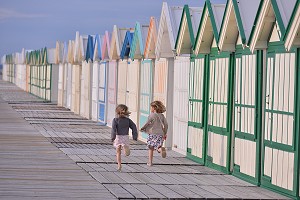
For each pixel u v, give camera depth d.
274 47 15.73
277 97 15.52
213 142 19.64
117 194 14.62
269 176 15.85
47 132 30.45
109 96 34.88
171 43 22.64
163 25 23.42
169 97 24.36
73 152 22.75
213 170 19.20
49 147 24.19
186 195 14.78
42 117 40.34
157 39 23.89
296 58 14.55
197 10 21.17
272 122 15.77
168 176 17.75
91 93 40.09
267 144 16.02
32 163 19.47
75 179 16.72
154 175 17.84
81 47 41.31
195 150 21.17
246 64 17.39
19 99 60.69
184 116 22.66
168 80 24.31
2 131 30.34
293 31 13.73
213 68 19.86
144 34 26.98
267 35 16.02
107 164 19.78
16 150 22.86
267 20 15.52
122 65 31.92
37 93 66.38
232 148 18.36
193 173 18.44
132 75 29.75
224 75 18.89
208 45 20.11
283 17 14.47
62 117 40.88
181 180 17.11
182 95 22.98
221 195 14.91
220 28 18.11
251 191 15.59
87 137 28.64
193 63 21.75
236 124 18.02
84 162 20.03
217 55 19.50
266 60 16.25
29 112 44.50
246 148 17.27
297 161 14.41
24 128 32.38
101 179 16.77
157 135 19.67
